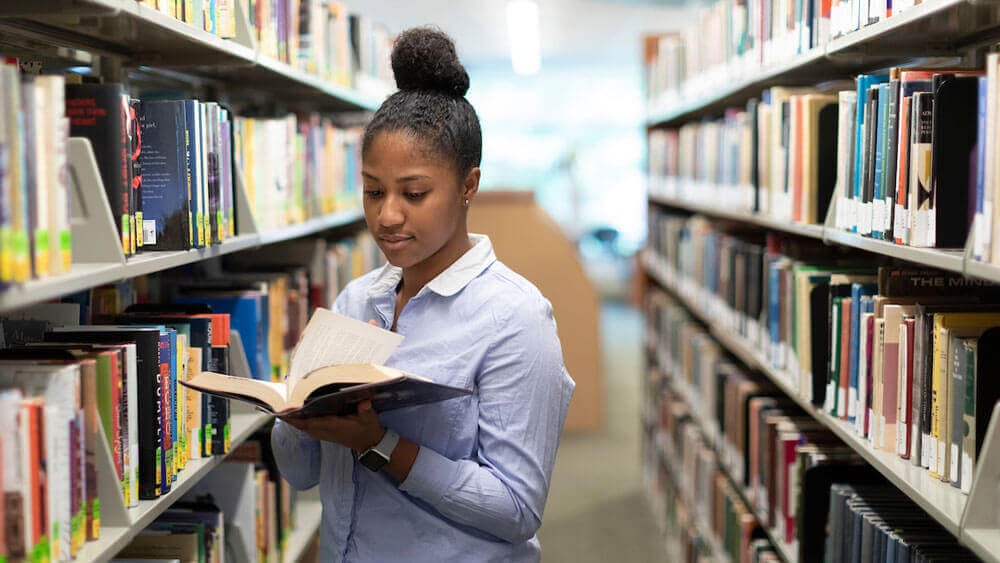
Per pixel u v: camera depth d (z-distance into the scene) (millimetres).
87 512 1384
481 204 5844
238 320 2193
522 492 1486
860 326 1926
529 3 7086
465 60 12977
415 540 1539
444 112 1461
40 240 1188
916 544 1664
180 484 1694
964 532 1344
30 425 1202
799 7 2359
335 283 3152
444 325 1525
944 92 1518
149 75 2479
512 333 1494
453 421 1504
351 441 1436
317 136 3059
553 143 14898
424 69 1485
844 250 2506
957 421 1537
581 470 5133
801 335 2256
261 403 1392
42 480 1231
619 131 14750
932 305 1702
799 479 2221
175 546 1817
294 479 1748
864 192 1859
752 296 2891
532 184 14922
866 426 1882
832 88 2594
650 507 4559
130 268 1444
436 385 1313
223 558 2021
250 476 2096
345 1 9117
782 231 2918
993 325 1591
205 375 1465
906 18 1609
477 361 1496
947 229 1535
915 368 1683
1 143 1057
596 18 9867
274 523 2395
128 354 1534
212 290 2301
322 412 1384
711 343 3676
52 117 1229
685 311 4422
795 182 2352
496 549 1549
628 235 14805
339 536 1604
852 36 1906
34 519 1210
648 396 4918
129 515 1448
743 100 3518
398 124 1434
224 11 2037
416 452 1461
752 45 2895
